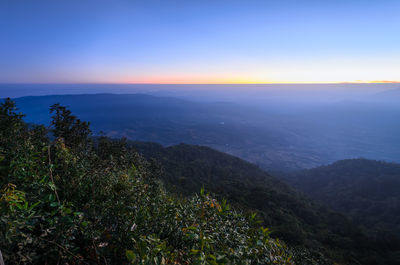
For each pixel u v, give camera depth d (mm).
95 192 2197
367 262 28234
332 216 44969
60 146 2627
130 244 1809
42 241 1477
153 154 72688
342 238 34031
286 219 34281
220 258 1512
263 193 47469
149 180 4352
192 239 2035
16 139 2768
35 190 1901
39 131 3822
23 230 1511
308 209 46156
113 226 1971
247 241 2104
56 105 4270
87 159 3559
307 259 3697
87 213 1795
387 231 37438
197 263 1441
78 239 1703
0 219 1229
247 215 2719
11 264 1258
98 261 1566
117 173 3104
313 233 34906
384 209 72312
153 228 2096
